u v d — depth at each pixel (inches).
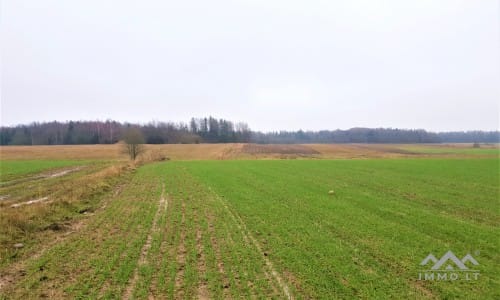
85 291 307.9
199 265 368.2
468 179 1138.7
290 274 341.1
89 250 418.9
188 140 5241.1
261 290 305.4
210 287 312.7
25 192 940.0
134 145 2657.5
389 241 447.8
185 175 1347.2
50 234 489.1
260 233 492.7
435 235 480.7
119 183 1095.0
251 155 3127.5
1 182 1199.6
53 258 391.5
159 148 3818.9
